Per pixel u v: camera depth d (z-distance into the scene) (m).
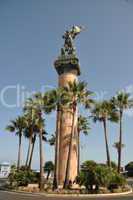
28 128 70.25
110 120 63.44
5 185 58.47
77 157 57.94
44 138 69.50
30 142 68.75
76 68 62.66
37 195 43.25
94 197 41.09
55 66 63.25
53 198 38.94
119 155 59.75
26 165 68.81
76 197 41.16
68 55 62.97
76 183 49.88
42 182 50.09
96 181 45.25
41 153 51.72
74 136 57.88
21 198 37.66
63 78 62.19
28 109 55.72
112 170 49.97
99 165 47.41
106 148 61.44
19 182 55.34
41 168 50.94
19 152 73.12
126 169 113.69
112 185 48.78
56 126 55.16
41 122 54.78
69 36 64.44
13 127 73.94
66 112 58.09
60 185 55.44
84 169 46.84
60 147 57.72
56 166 49.50
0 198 36.97
